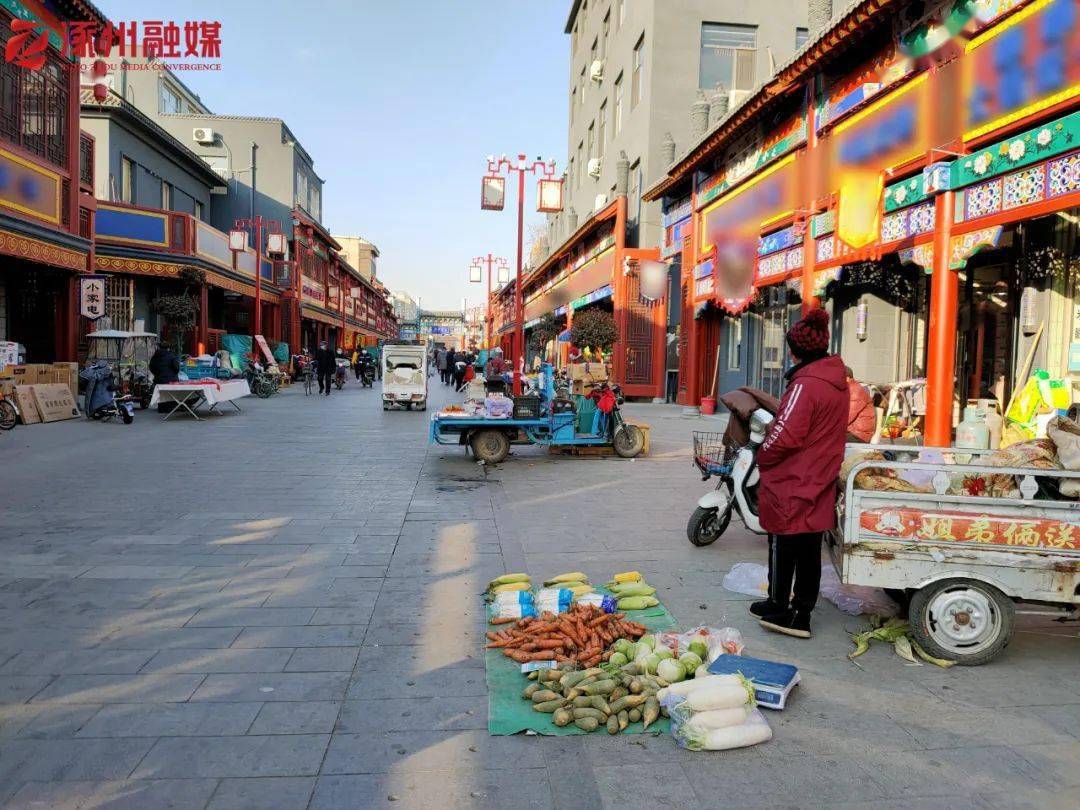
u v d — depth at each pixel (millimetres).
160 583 5137
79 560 5645
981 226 8766
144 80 39844
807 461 4125
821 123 12320
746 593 5023
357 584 5160
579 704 3369
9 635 4188
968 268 10844
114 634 4227
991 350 10344
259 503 7781
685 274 20125
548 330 37406
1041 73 7812
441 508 7633
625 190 25031
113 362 21312
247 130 41000
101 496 8039
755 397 5977
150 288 27594
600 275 26641
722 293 16656
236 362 28844
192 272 26609
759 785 2838
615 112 29625
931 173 9250
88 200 19500
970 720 3350
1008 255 9969
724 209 17094
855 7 9945
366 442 13102
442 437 13273
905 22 9984
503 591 4754
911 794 2783
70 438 13055
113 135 26109
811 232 12797
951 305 9312
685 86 24469
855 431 6645
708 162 17719
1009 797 2768
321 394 27656
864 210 11008
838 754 3059
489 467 10391
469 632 4316
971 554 3924
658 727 3279
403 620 4492
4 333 18609
